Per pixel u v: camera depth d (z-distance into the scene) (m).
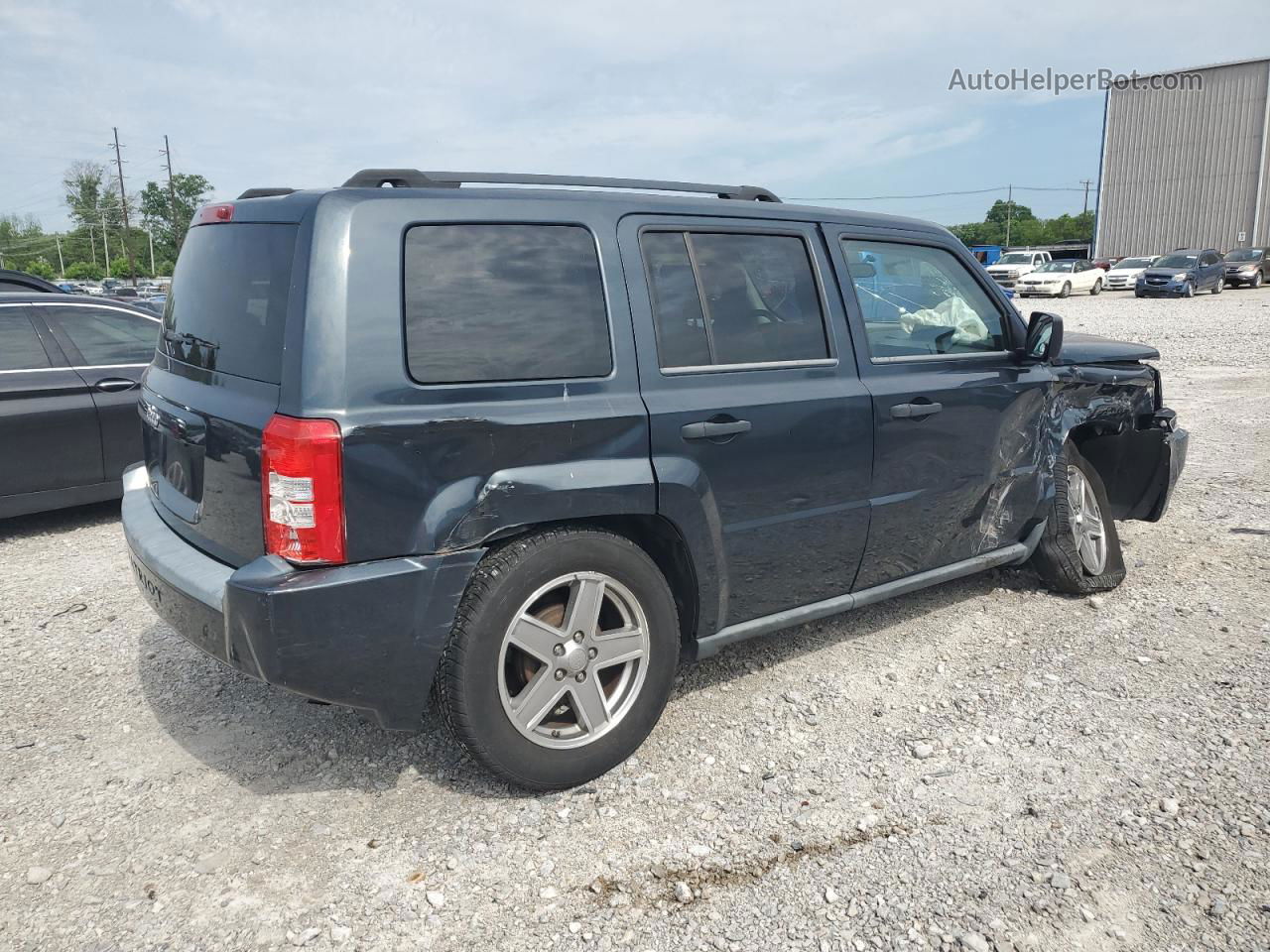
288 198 2.84
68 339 6.14
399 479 2.65
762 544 3.42
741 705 3.63
